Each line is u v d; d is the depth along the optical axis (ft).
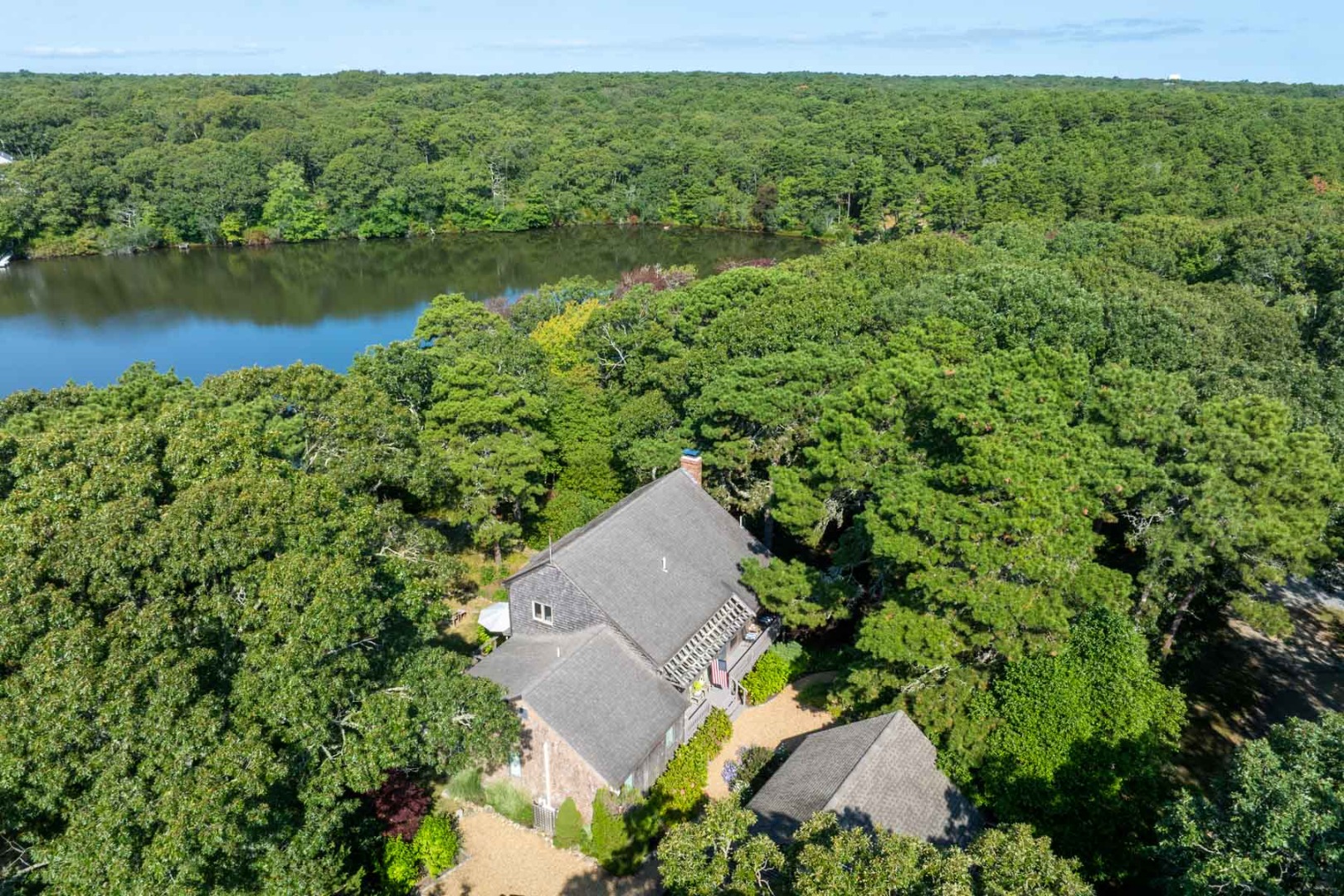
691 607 110.52
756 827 82.43
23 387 245.86
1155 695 89.10
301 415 125.59
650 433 158.61
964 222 360.89
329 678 73.51
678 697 101.19
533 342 190.90
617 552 110.01
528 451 142.92
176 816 58.75
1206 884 60.03
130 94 581.12
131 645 66.44
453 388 147.43
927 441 114.32
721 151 492.54
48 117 453.17
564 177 490.08
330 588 73.10
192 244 425.69
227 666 73.15
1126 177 335.47
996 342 153.79
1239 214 287.07
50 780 60.34
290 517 80.18
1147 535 102.06
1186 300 163.84
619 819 91.04
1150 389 114.11
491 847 94.17
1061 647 90.17
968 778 88.33
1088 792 81.92
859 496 124.98
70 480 77.51
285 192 429.79
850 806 78.74
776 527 154.40
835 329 159.94
